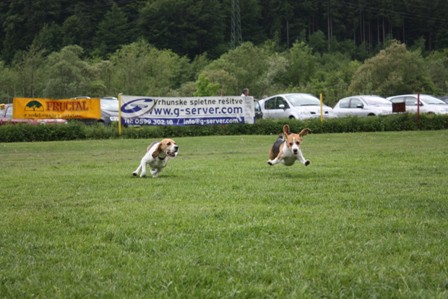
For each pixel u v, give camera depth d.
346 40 102.81
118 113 25.19
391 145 18.05
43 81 53.75
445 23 102.81
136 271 4.65
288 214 6.75
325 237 5.64
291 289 4.23
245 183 9.48
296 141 10.52
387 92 54.00
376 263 4.77
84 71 55.66
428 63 66.81
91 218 6.69
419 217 6.55
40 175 11.27
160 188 9.07
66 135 23.75
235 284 4.33
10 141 23.22
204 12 93.69
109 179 10.41
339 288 4.20
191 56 92.50
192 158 14.77
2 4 98.56
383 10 105.75
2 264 4.93
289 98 28.39
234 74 58.97
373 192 8.36
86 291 4.23
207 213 6.85
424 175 10.34
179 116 24.34
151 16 92.44
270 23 106.25
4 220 6.69
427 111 28.48
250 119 24.95
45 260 5.03
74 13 97.44
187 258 4.95
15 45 94.31
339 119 25.08
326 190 8.60
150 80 54.97
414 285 4.24
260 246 5.34
